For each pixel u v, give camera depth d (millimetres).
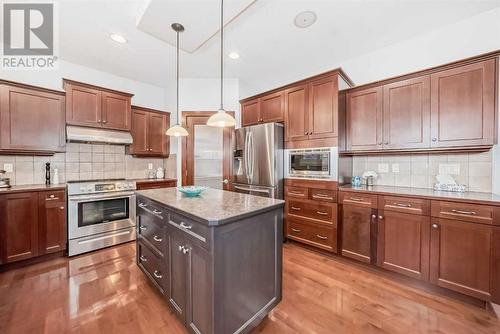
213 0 1737
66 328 1527
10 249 2297
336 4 2016
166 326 1568
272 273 1630
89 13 2158
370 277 2229
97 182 2916
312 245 2771
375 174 2686
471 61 1916
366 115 2539
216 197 1929
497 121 1836
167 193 2135
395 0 1966
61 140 2807
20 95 2510
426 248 1959
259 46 2762
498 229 1645
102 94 3195
